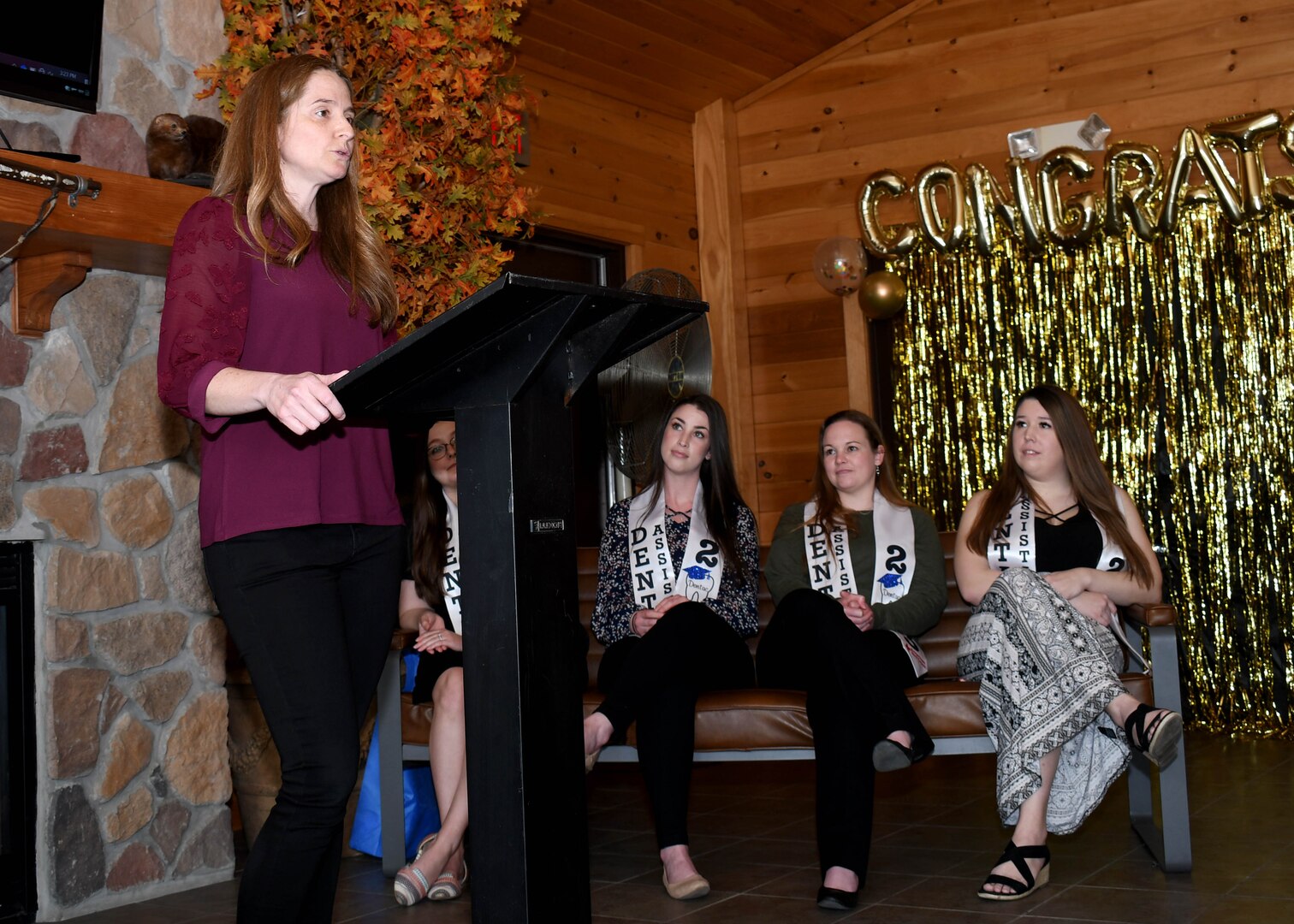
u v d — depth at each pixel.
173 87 3.06
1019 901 2.53
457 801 2.77
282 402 1.38
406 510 3.87
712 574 3.08
